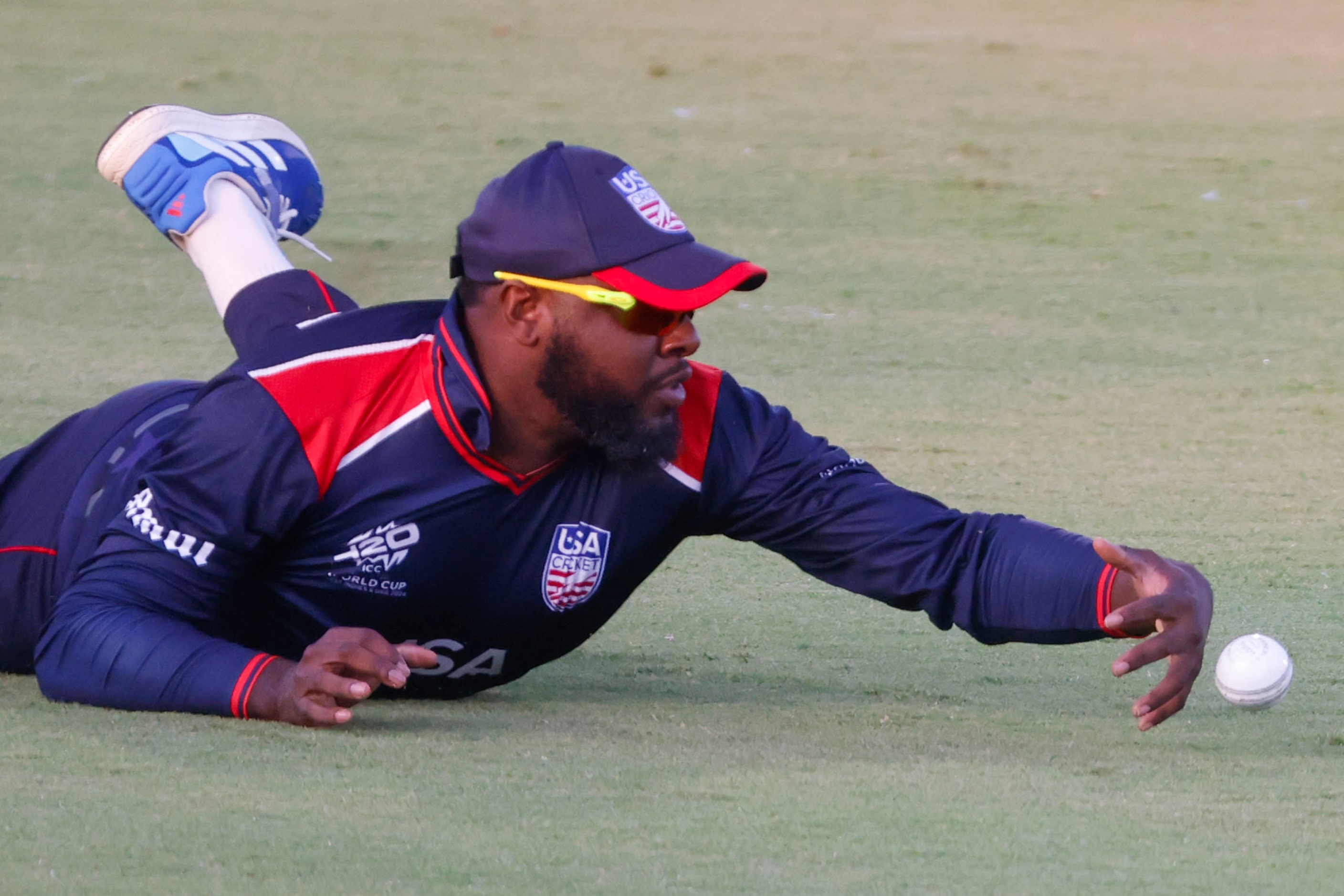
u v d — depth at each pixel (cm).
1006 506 2389
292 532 1336
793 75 6062
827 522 1414
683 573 2083
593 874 958
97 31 6116
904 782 1194
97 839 998
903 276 3853
